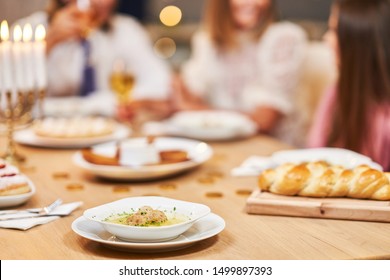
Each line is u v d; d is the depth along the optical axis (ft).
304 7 13.71
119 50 12.72
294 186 5.20
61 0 12.39
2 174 5.29
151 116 11.91
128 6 14.08
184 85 12.80
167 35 14.75
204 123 8.89
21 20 12.44
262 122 11.68
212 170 6.77
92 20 12.51
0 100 6.91
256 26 12.24
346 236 4.52
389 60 7.66
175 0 14.62
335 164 6.16
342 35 7.84
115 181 6.29
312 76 11.48
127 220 4.31
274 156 6.59
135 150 6.41
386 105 7.77
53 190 5.90
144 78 12.70
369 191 5.06
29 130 8.63
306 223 4.84
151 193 5.80
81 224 4.54
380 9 7.61
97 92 12.68
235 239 4.49
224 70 12.52
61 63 12.47
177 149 7.34
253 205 5.09
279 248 4.29
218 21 12.44
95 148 6.96
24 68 7.02
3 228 4.77
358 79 7.80
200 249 4.29
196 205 4.56
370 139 7.86
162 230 4.13
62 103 10.23
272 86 11.85
